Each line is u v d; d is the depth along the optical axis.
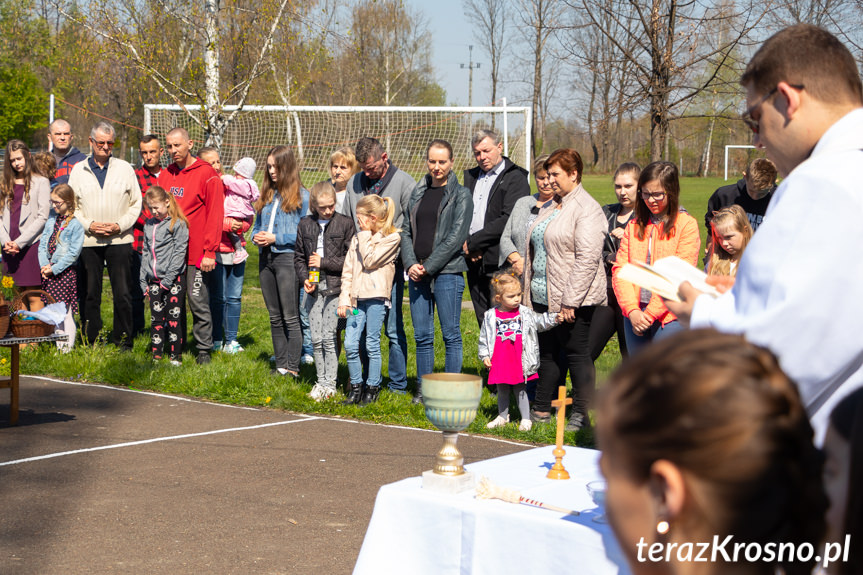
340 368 8.45
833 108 1.76
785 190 1.71
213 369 8.14
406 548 2.57
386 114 17.73
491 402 7.23
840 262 1.58
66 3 14.23
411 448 5.93
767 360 0.77
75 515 4.45
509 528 2.36
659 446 0.74
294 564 3.87
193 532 4.24
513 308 6.28
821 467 0.78
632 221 5.43
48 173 9.73
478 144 7.48
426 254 6.83
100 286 9.19
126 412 6.94
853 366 1.64
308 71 15.08
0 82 47.38
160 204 8.23
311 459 5.61
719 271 5.24
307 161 17.97
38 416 6.75
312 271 7.14
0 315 6.26
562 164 6.11
